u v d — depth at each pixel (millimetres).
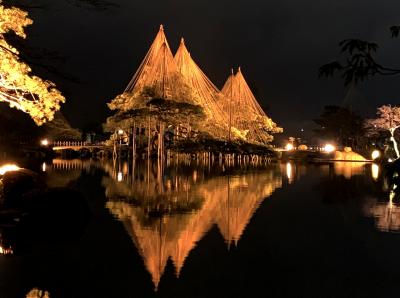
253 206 22641
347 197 26375
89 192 26688
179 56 70812
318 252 14008
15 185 18172
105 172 40531
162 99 55406
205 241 15141
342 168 53188
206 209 21438
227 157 69812
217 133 72438
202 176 39000
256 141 80750
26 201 17469
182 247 14305
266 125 84938
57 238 15125
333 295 10430
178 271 11898
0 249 13711
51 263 12375
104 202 22984
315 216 19938
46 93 17484
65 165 49188
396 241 15469
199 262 12727
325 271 12164
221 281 11234
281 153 76125
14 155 44031
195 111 58938
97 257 13000
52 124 73562
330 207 22500
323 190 29781
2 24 15320
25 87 17312
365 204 23531
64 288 10523
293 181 35781
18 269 11797
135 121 58781
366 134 78062
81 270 11836
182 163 58438
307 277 11664
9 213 17094
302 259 13234
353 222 18594
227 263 12742
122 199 24109
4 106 39969
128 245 14398
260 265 12523
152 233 16156
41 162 53750
